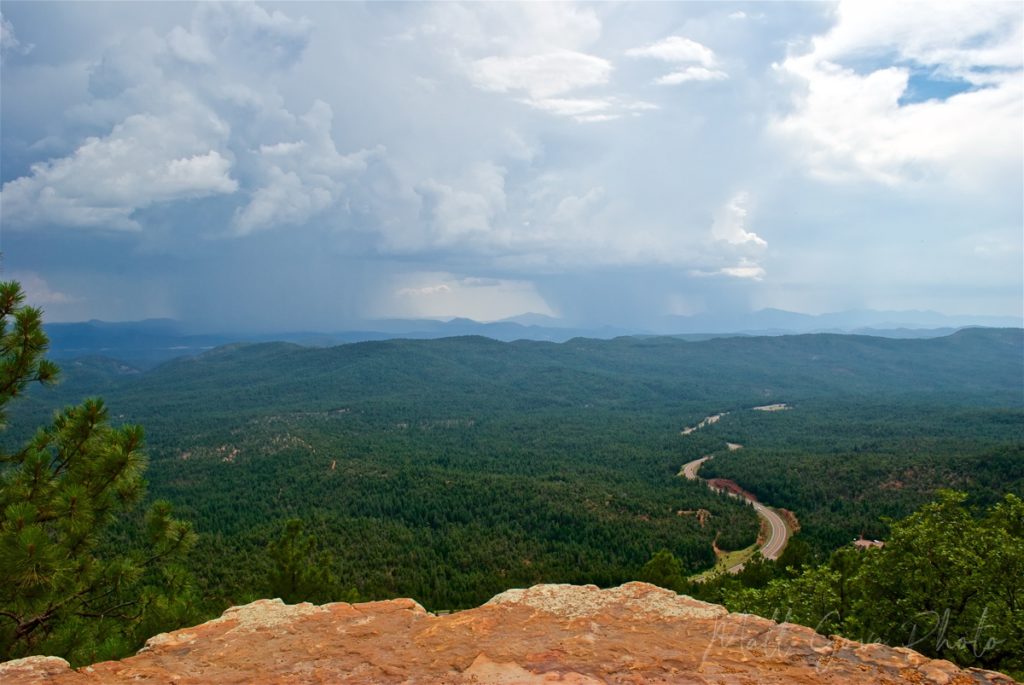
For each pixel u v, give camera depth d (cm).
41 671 569
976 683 545
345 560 9206
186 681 549
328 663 584
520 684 526
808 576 2075
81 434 1262
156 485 16138
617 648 607
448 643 625
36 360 1301
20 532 977
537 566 8925
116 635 1180
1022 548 1602
